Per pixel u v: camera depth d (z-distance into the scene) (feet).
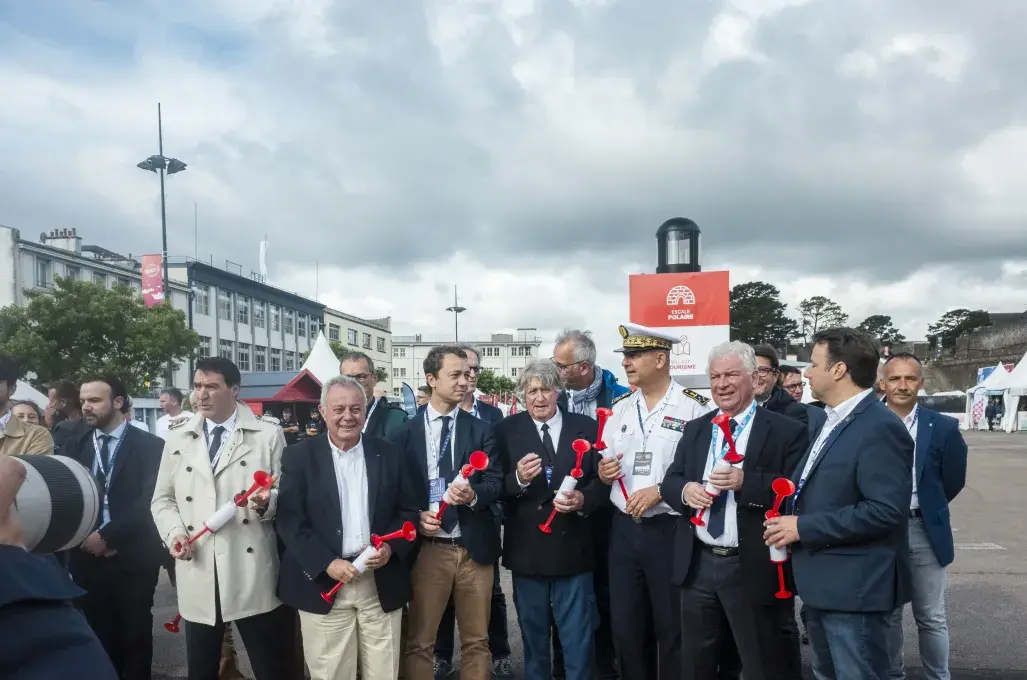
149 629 13.53
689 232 21.22
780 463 10.75
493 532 12.66
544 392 13.01
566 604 12.57
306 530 11.19
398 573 11.43
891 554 9.23
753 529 10.53
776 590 10.43
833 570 9.29
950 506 36.04
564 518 12.46
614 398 16.14
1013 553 24.79
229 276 158.20
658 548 12.23
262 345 175.94
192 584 11.61
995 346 202.18
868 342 9.80
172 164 100.78
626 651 12.50
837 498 9.45
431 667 12.42
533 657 12.69
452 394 13.07
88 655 4.42
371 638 11.22
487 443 12.98
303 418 55.26
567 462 12.80
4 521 4.58
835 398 10.00
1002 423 116.98
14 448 12.20
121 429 14.28
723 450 11.32
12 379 12.51
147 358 79.25
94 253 126.72
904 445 9.34
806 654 15.89
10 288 94.12
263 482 11.09
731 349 11.30
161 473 12.25
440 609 12.46
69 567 13.12
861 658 9.19
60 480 5.14
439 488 12.79
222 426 12.39
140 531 13.17
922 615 12.42
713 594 11.06
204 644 11.70
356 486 11.63
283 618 12.14
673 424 12.78
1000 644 15.79
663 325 20.44
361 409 11.57
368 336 260.01
